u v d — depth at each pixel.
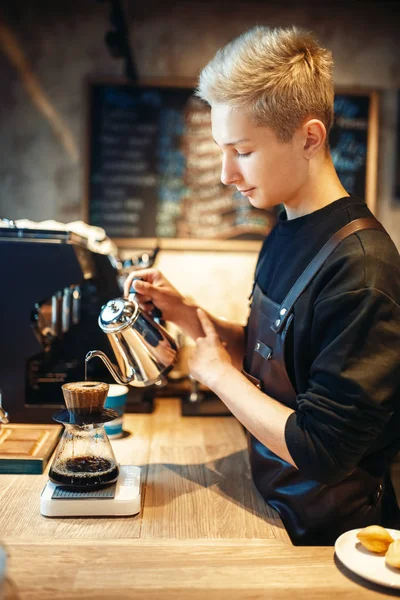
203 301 2.73
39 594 0.90
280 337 1.21
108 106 2.66
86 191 2.66
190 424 1.96
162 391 2.36
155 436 1.80
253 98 1.11
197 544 1.09
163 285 1.63
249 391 1.20
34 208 2.70
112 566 1.00
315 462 1.06
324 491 1.19
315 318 1.12
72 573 0.97
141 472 1.47
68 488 1.22
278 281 1.27
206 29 2.67
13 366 1.72
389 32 2.70
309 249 1.20
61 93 2.68
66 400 1.23
